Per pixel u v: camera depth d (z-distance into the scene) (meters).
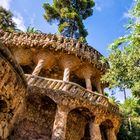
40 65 19.45
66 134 17.47
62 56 20.08
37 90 16.41
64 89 16.70
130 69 11.82
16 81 10.63
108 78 12.66
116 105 18.81
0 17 28.22
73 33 29.36
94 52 21.39
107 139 18.28
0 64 9.60
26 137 16.06
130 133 25.20
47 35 20.50
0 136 10.14
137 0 11.11
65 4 30.70
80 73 20.97
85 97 17.14
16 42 20.11
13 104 10.84
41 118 17.11
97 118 17.28
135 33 10.95
